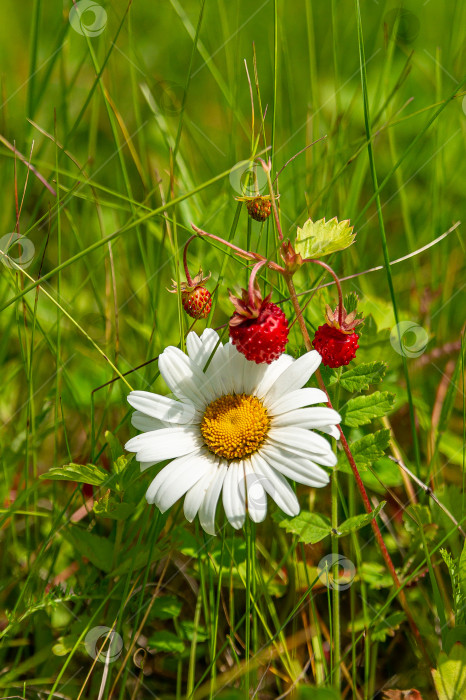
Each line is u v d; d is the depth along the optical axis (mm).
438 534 389
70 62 547
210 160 507
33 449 409
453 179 479
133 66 466
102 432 426
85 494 413
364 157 450
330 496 406
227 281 444
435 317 447
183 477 355
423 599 386
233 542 385
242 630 390
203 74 572
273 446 357
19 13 598
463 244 469
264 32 595
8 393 436
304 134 506
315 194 452
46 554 390
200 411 366
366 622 367
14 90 549
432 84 509
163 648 381
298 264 355
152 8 601
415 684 373
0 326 449
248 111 553
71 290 469
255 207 371
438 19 569
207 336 375
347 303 384
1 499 411
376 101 473
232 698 345
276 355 348
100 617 385
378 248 478
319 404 381
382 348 413
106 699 376
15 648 389
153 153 505
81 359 446
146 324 448
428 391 436
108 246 427
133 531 391
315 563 394
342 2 583
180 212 457
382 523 404
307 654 385
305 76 563
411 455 424
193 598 400
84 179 427
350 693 379
